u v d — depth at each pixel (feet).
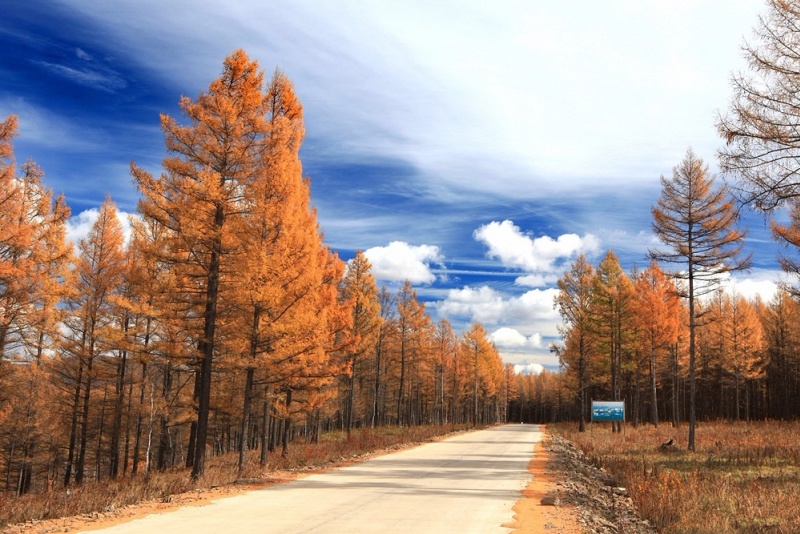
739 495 37.50
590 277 126.21
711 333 173.47
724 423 139.33
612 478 50.47
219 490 42.24
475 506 34.19
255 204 50.98
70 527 27.76
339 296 98.22
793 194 37.24
